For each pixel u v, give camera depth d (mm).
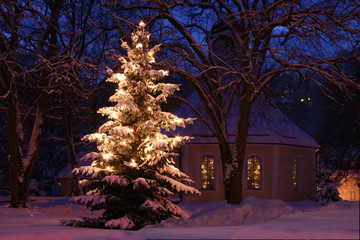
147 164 13039
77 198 12125
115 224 11648
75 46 18203
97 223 12867
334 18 17344
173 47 20578
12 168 18984
